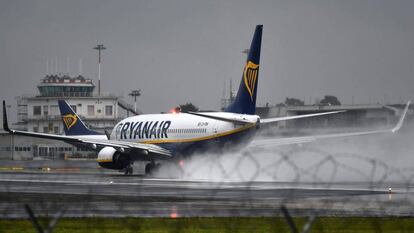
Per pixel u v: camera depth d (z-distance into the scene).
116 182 171.00
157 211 101.88
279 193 129.75
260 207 105.69
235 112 193.12
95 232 81.31
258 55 189.88
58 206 110.38
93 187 152.50
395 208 103.00
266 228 83.62
